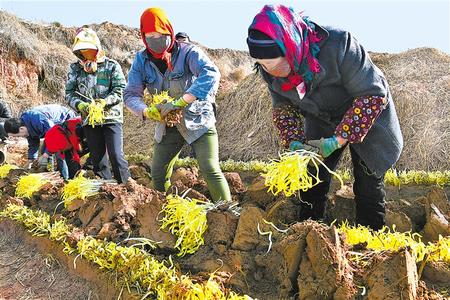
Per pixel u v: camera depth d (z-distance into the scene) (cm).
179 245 371
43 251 455
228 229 358
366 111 334
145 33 445
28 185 633
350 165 1006
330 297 280
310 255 288
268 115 1294
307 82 334
